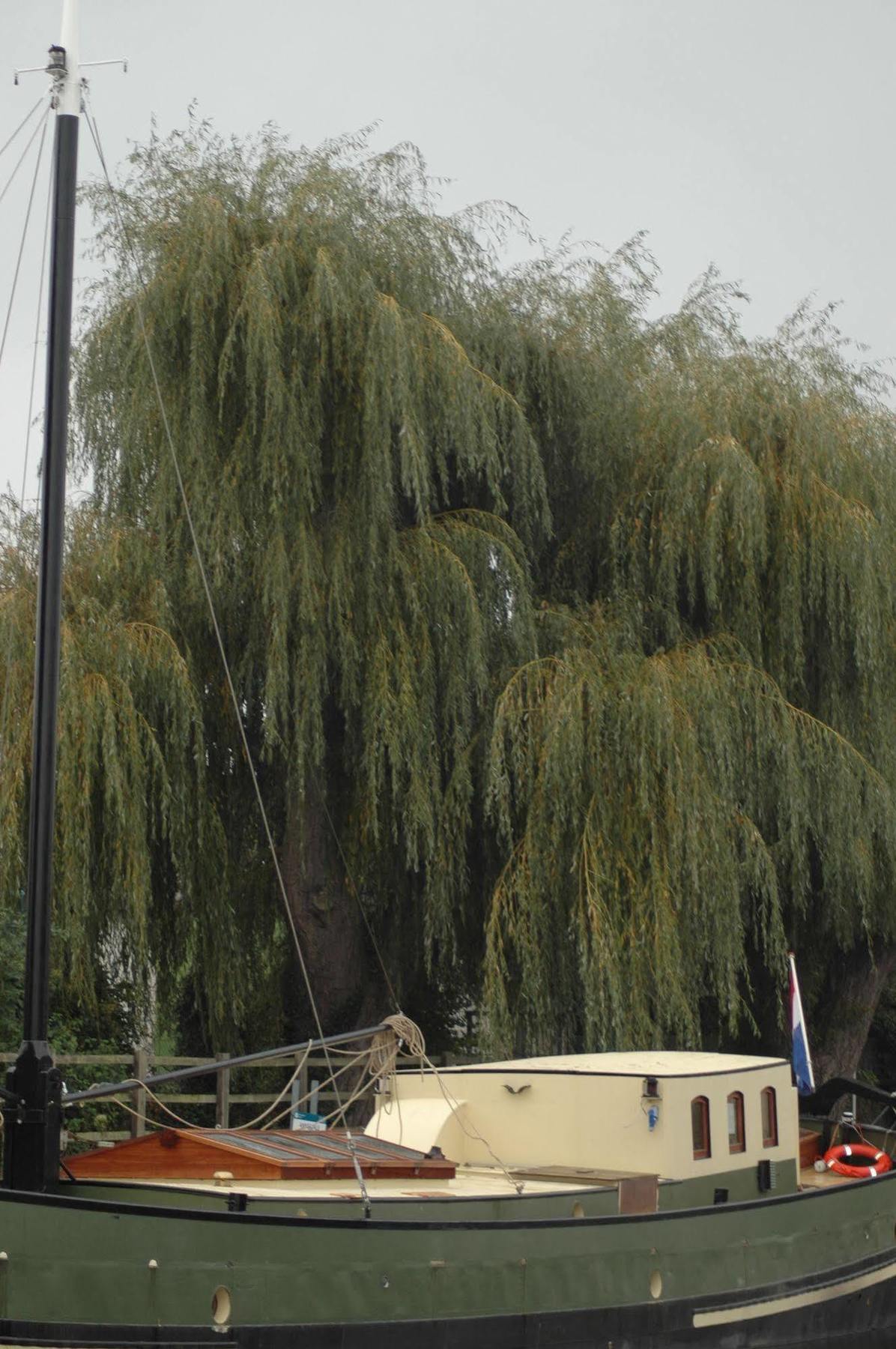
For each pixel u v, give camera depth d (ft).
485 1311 32.40
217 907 55.36
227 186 57.67
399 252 58.13
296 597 54.60
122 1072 58.34
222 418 55.31
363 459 54.70
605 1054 43.50
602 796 53.42
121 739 51.26
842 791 57.26
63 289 34.24
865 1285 42.27
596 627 57.26
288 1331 29.68
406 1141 39.06
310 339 54.90
